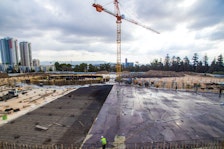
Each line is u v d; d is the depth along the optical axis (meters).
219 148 12.50
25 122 18.97
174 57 118.12
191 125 17.80
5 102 29.17
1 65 124.31
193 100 29.78
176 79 65.19
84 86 49.84
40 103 28.27
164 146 13.11
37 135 15.59
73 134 15.75
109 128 17.16
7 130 16.77
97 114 21.91
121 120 19.53
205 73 93.88
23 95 35.59
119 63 64.25
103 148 12.59
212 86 44.84
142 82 53.47
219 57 99.00
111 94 36.03
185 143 13.62
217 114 21.47
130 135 15.45
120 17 61.47
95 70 119.00
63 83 53.66
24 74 88.31
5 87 48.47
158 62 131.38
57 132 16.25
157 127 17.31
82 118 20.30
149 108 24.62
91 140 14.49
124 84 53.78
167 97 32.69
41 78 66.69
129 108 24.73
